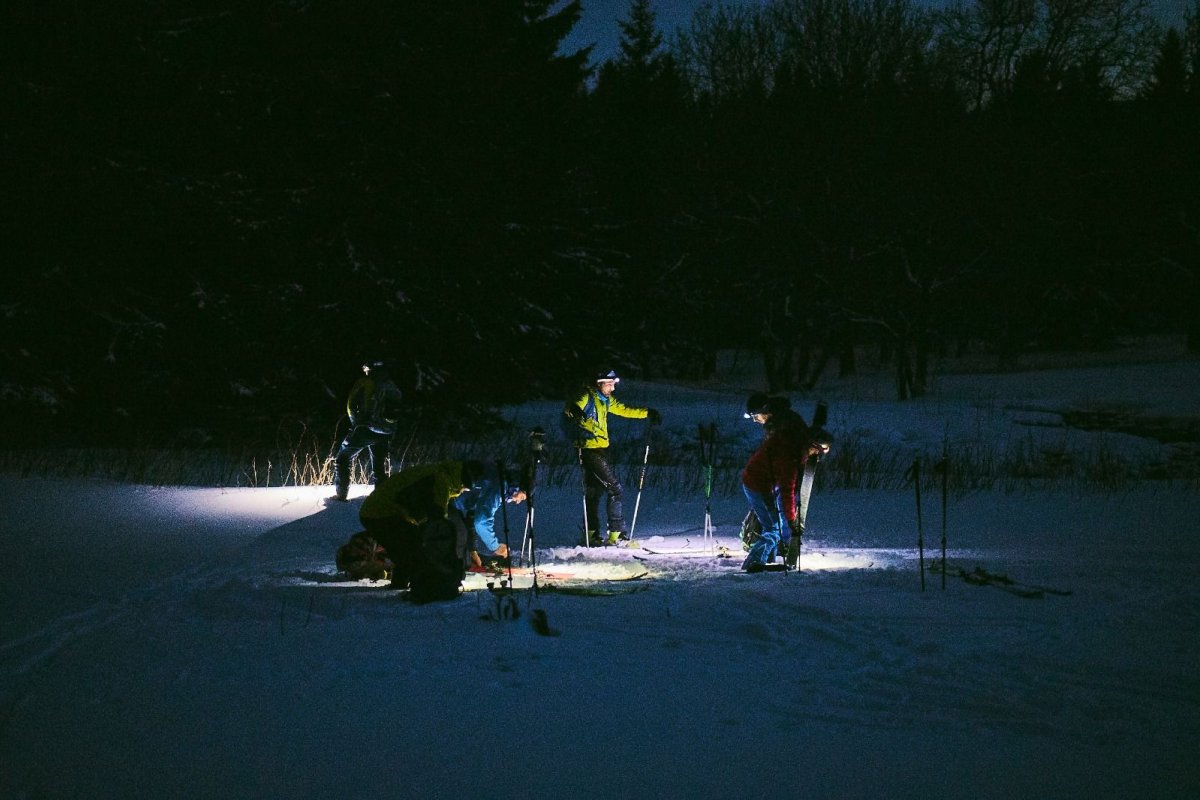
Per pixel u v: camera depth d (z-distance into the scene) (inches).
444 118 916.0
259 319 831.7
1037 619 274.2
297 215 861.8
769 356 1647.4
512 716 190.9
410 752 172.4
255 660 230.5
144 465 613.6
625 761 168.2
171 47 750.5
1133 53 1953.7
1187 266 1897.1
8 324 696.4
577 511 534.0
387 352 887.7
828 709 195.5
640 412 446.6
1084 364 1841.8
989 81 1935.3
